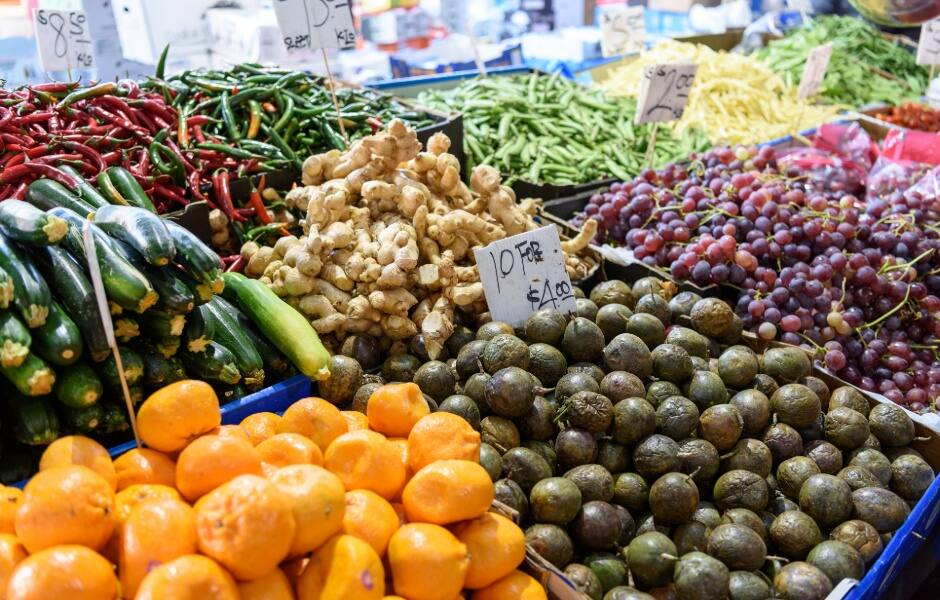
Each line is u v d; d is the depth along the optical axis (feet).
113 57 17.74
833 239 10.84
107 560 5.11
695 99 19.39
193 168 11.32
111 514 5.20
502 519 6.21
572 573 6.49
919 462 7.98
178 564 4.74
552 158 16.08
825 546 6.82
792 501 7.59
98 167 10.61
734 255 10.75
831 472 7.84
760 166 13.50
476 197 10.45
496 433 7.48
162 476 6.06
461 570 5.69
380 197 9.51
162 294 6.82
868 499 7.36
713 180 12.51
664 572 6.49
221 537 4.86
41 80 16.67
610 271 11.60
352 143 11.50
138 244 6.66
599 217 12.60
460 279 9.37
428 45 24.58
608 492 7.10
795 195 11.50
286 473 5.45
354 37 11.87
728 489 7.29
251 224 11.15
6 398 6.61
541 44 24.08
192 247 6.98
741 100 19.72
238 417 7.93
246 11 17.62
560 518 6.80
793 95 21.44
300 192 10.29
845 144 17.42
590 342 8.36
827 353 9.98
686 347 8.79
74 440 5.82
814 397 8.10
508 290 9.25
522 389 7.39
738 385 8.50
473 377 8.02
